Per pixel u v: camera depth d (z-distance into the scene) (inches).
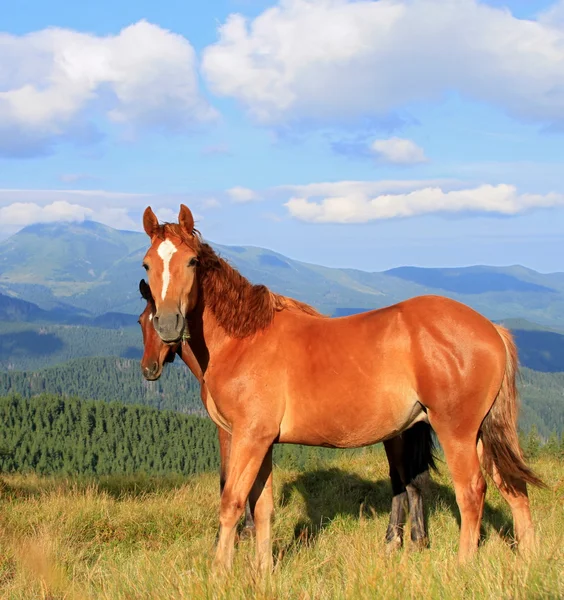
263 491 192.9
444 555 178.5
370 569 151.9
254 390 185.3
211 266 195.6
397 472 223.1
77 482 383.2
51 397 3540.8
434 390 177.2
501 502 266.8
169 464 3161.9
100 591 168.9
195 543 235.3
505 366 182.1
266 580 148.3
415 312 183.3
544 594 130.3
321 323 191.6
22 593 178.5
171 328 180.1
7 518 267.3
